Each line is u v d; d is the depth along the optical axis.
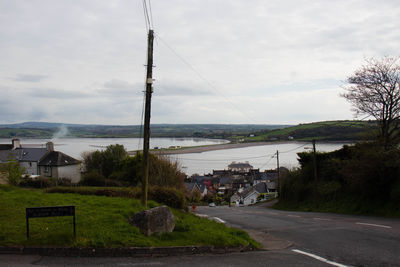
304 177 36.66
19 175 30.20
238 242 10.40
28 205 13.40
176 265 8.20
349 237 12.58
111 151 59.94
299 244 11.61
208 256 9.29
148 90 14.30
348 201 26.92
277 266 8.38
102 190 21.39
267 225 17.36
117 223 10.59
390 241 11.51
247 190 81.12
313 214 24.62
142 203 14.38
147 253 9.01
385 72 27.38
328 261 9.00
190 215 17.86
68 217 11.35
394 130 27.19
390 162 22.14
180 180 32.44
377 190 23.30
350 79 29.06
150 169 30.38
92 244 8.89
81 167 64.38
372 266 8.49
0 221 10.62
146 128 14.33
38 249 8.70
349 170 25.12
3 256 8.43
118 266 7.93
